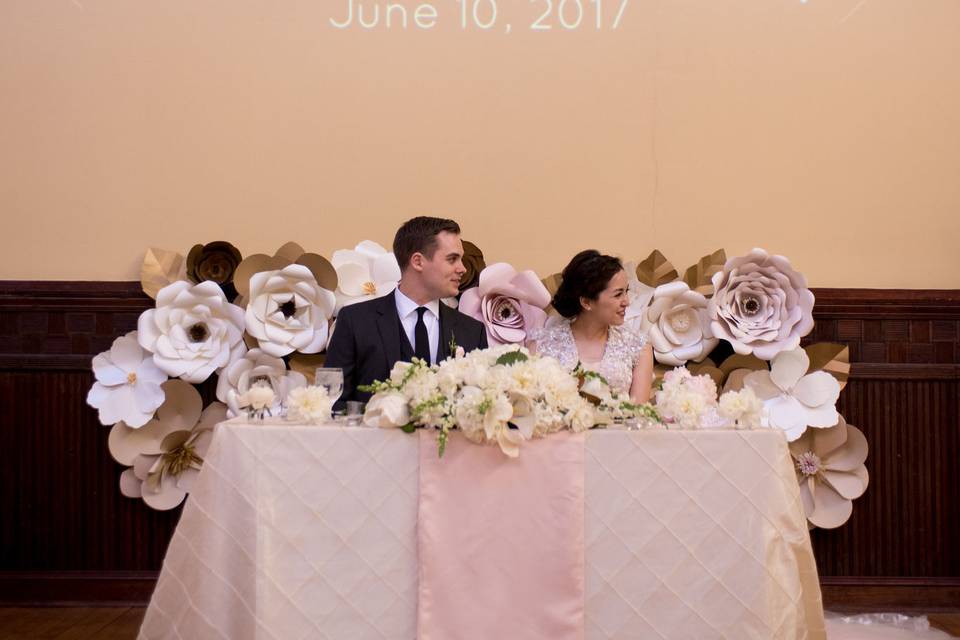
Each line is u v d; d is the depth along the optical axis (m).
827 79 3.78
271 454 2.11
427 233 2.90
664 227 3.75
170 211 3.69
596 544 2.12
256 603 2.04
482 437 2.09
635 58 3.76
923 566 3.64
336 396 2.26
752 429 2.20
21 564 3.57
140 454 3.43
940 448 3.68
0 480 3.58
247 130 3.71
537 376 2.13
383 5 3.73
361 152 3.72
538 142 3.75
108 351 3.46
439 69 3.74
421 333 2.96
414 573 2.11
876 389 3.68
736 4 3.77
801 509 2.22
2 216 3.69
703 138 3.77
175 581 2.12
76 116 3.69
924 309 3.69
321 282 3.48
